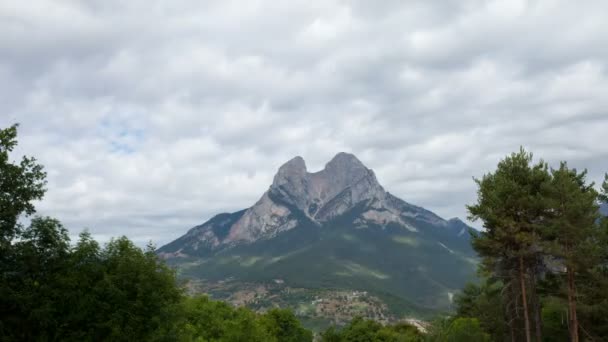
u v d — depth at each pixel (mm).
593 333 54094
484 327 74625
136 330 38688
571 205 49281
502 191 53188
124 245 43312
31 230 38250
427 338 74312
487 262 53719
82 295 37750
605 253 50938
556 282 55156
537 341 53812
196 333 67438
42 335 35719
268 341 80188
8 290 34531
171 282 43125
